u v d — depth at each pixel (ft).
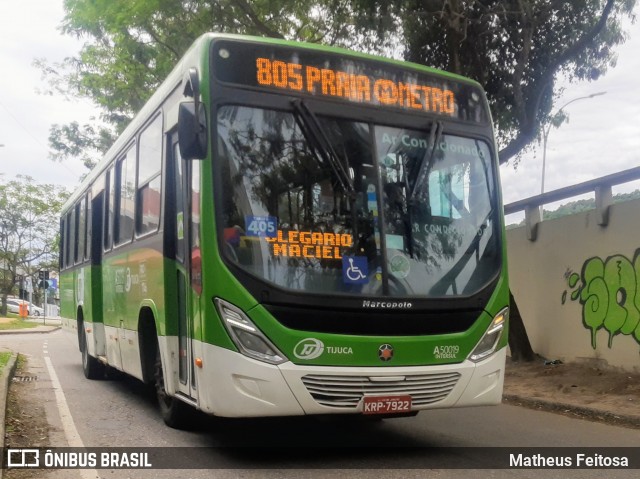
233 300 18.13
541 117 45.16
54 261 178.60
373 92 20.86
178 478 18.28
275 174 19.21
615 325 33.94
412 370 19.06
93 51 60.64
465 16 40.73
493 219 21.71
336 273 18.93
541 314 39.99
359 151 20.17
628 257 33.17
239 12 47.01
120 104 61.82
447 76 22.22
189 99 20.40
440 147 21.42
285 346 18.07
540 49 43.78
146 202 25.72
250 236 18.58
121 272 29.50
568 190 37.37
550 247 39.34
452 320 19.98
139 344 25.82
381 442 22.81
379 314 18.95
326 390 18.33
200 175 19.06
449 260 20.44
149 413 27.91
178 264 21.70
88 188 39.17
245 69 19.69
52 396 32.24
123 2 47.09
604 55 43.50
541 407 30.30
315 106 20.04
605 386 31.81
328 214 19.33
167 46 48.88
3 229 153.79
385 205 19.99
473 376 20.06
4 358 45.52
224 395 18.02
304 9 47.14
